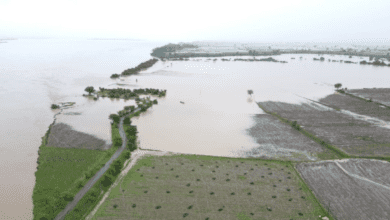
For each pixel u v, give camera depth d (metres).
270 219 41.47
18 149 65.62
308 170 56.44
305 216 42.22
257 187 49.97
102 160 58.97
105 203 44.44
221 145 69.25
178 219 41.09
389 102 108.25
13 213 42.09
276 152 65.06
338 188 50.00
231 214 42.44
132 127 77.19
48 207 42.94
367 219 41.50
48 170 54.47
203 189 49.06
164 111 98.75
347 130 78.50
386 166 58.06
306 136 75.12
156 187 49.34
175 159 60.78
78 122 85.31
